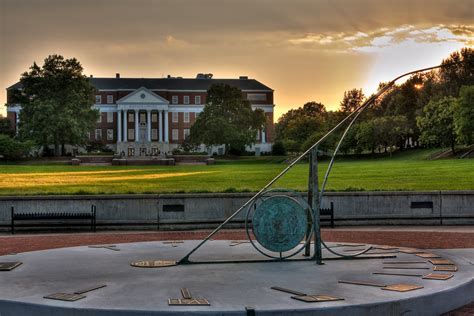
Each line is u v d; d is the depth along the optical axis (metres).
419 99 105.50
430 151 77.12
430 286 8.45
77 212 18.91
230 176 39.84
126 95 129.12
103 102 130.62
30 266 10.20
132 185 31.02
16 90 92.81
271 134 132.50
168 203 19.06
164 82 134.25
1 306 7.70
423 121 76.31
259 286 8.45
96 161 85.75
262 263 10.30
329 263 10.29
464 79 104.19
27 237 17.20
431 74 109.38
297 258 10.66
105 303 7.50
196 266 10.08
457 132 67.06
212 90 95.06
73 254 11.50
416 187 25.17
